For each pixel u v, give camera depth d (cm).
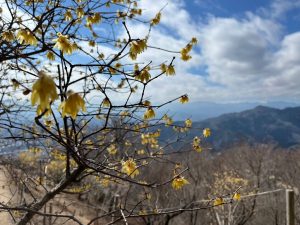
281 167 3112
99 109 288
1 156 463
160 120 315
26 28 270
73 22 337
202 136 418
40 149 452
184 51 338
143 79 267
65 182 324
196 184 1908
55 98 136
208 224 1950
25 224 311
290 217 802
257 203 2062
